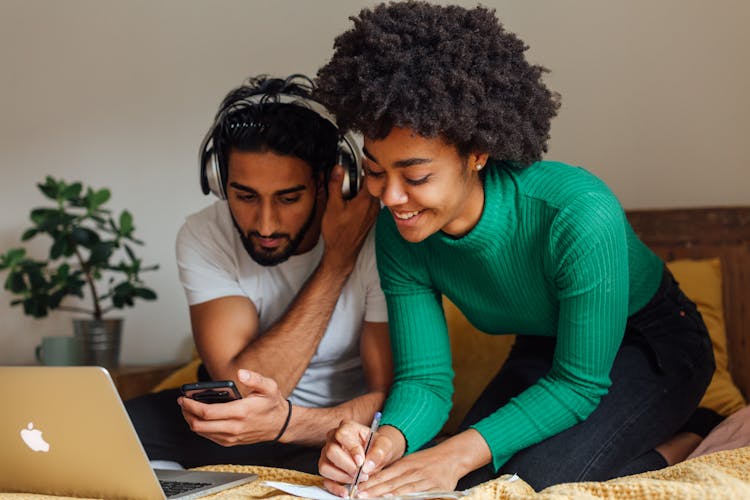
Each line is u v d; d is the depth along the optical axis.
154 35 2.87
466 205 1.42
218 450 1.72
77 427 1.15
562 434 1.46
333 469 1.24
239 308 1.72
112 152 2.91
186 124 2.84
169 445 1.73
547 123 1.43
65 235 2.63
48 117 2.96
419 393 1.52
